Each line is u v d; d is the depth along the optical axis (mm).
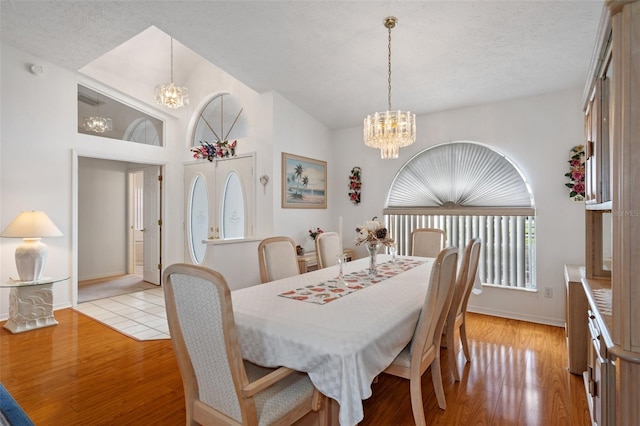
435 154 4398
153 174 5500
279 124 4344
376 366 1491
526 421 1996
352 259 4988
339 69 3637
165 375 2537
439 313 1967
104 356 2852
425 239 3844
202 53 3467
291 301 1942
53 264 4035
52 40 3504
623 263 1189
